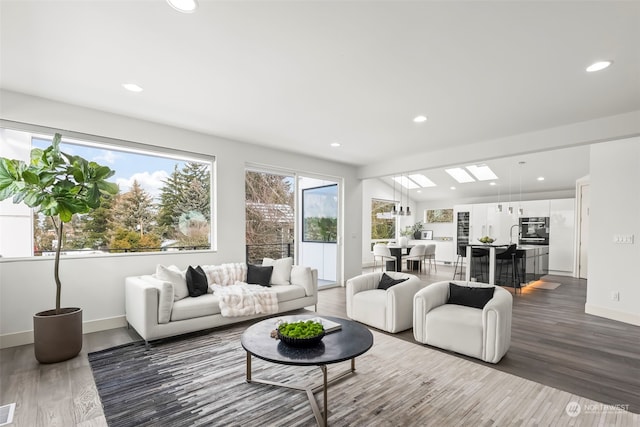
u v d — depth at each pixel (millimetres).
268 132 4379
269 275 4387
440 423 1970
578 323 4000
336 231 6566
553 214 8203
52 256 3396
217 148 4578
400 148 5191
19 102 3145
